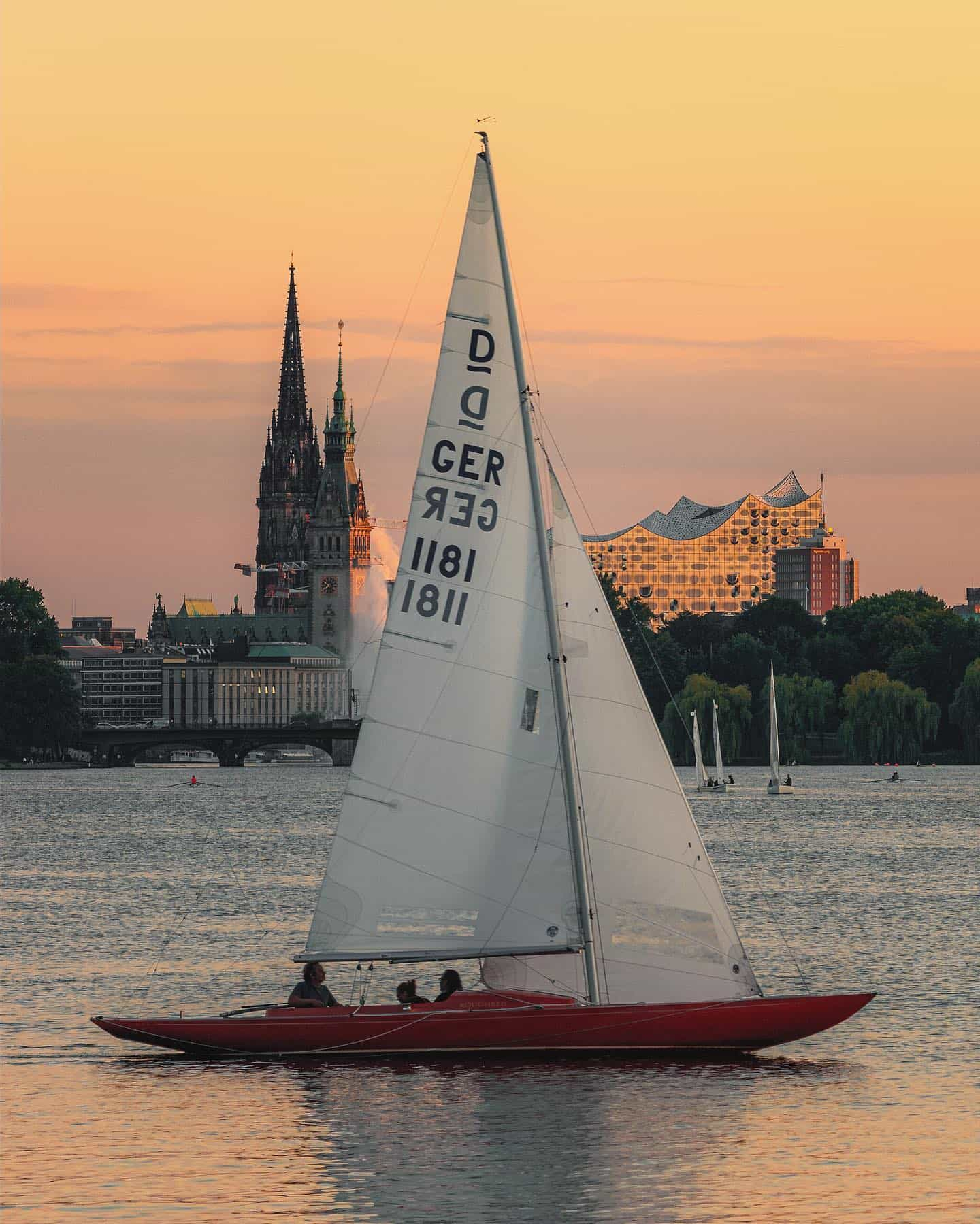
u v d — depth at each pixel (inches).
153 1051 6092.5
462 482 5502.0
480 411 5502.0
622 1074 5541.3
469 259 5492.1
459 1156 4798.2
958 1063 5851.4
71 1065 5890.8
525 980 5674.2
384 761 5477.4
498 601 5506.9
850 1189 4547.2
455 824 5477.4
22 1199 4498.0
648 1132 4992.6
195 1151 4869.6
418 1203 4448.8
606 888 5580.7
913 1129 5049.2
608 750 5585.6
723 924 5654.5
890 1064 5831.7
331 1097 5339.6
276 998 7357.3
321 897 5487.2
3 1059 6008.9
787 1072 5698.8
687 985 5625.0
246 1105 5280.5
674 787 5625.0
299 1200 4483.3
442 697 5492.1
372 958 5472.4
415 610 5492.1
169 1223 4320.9
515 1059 5659.5
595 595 5595.5
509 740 5497.1
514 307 5511.8
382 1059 5708.7
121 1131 5068.9
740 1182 4594.0
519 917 5482.3
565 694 5531.5
